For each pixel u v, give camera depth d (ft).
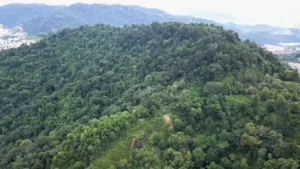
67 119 306.76
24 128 307.37
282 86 261.24
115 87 324.60
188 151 214.90
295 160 190.90
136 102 277.64
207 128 237.45
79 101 326.24
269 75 286.05
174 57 329.31
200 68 287.48
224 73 277.23
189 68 297.74
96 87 338.54
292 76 298.15
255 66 290.35
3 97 361.51
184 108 250.98
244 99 251.19
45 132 295.07
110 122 236.43
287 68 329.93
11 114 332.80
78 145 228.84
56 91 357.41
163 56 342.03
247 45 340.39
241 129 224.74
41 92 362.94
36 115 326.65
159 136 229.04
